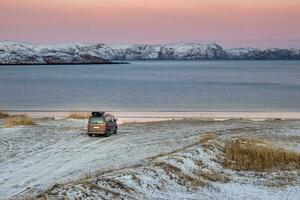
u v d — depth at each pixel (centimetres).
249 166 2852
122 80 18288
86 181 2170
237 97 10550
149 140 3619
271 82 16200
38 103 9300
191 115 7006
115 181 2242
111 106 8644
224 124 4959
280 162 2945
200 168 2714
